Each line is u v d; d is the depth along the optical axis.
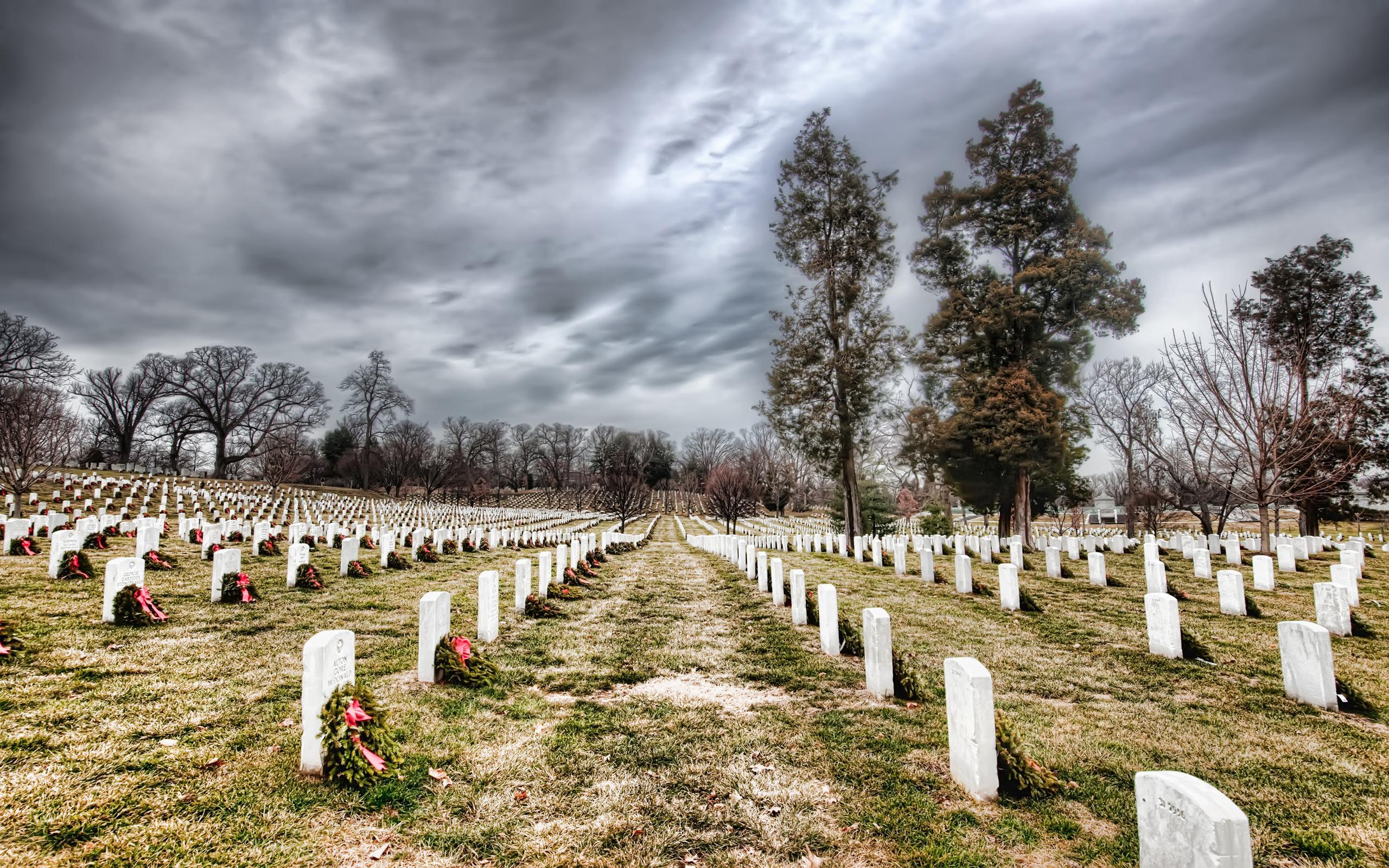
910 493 51.75
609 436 119.75
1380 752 5.72
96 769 4.63
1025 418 25.92
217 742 5.20
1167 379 25.75
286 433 65.31
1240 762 5.48
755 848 4.09
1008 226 28.27
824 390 30.42
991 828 4.31
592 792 4.80
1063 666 8.62
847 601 13.56
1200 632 10.52
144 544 14.05
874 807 4.61
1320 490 19.14
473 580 15.32
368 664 7.84
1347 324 24.55
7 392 35.31
